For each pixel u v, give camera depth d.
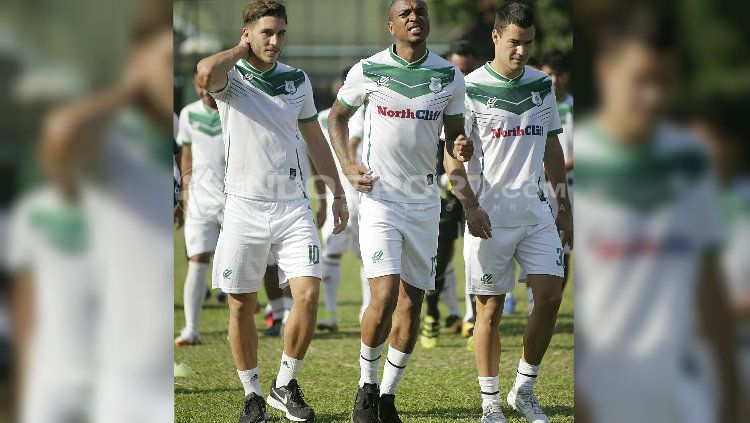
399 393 19.48
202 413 18.02
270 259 18.16
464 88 16.50
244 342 17.05
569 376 21.06
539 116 17.05
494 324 17.14
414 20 16.05
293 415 17.27
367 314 16.19
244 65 16.69
